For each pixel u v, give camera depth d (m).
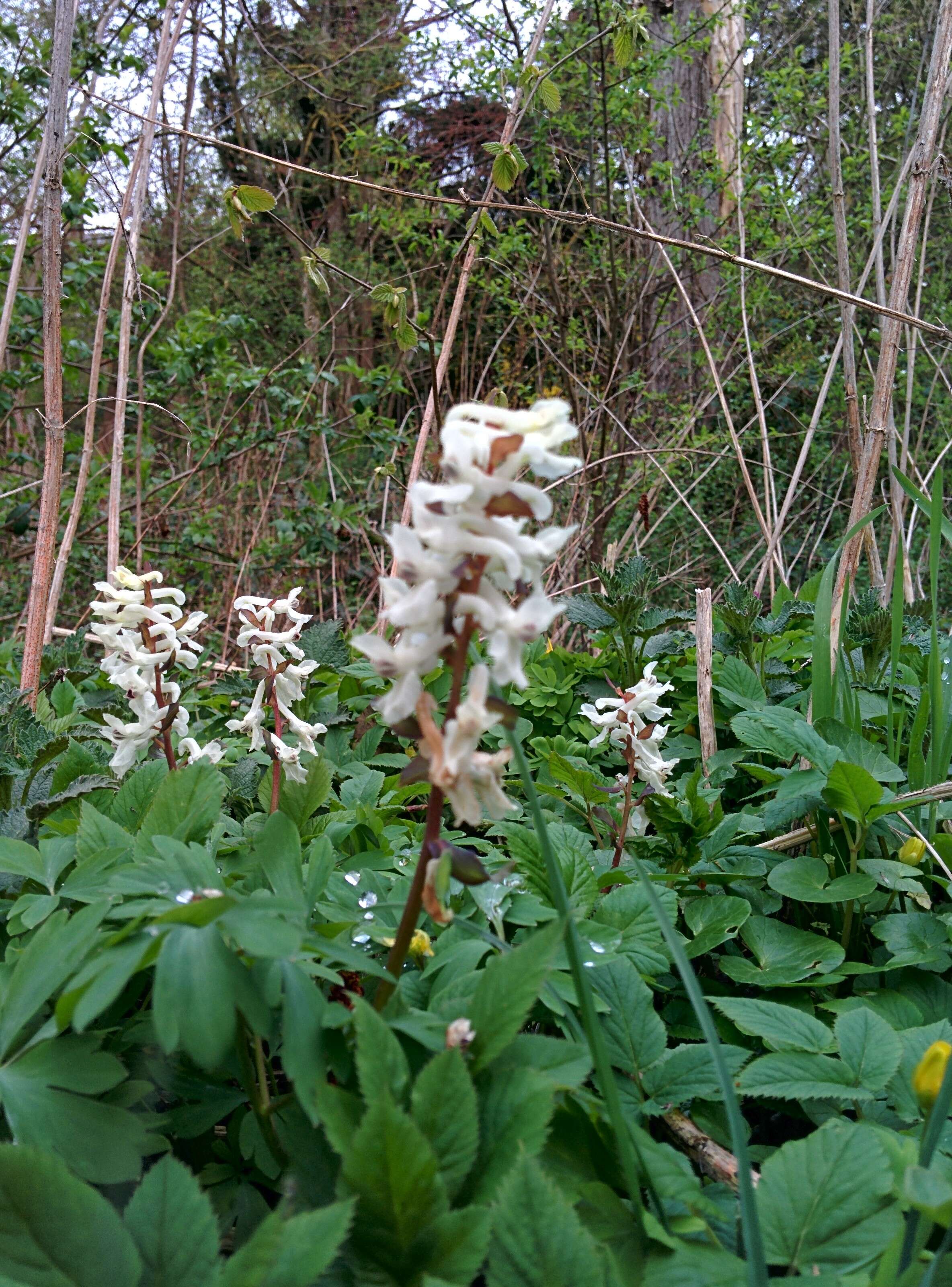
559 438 0.19
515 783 0.49
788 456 1.50
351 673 0.55
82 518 1.12
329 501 1.20
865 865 0.35
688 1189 0.20
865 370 1.33
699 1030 0.30
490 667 0.23
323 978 0.24
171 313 1.67
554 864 0.22
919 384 1.35
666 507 1.29
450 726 0.19
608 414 1.00
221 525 1.24
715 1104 0.27
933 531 0.42
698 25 1.21
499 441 0.19
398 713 0.20
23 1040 0.22
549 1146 0.22
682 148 1.36
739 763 0.45
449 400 1.23
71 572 1.11
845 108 1.52
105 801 0.36
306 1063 0.19
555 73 1.15
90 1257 0.17
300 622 0.38
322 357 1.73
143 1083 0.23
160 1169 0.18
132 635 0.35
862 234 1.38
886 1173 0.21
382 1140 0.18
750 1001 0.27
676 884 0.35
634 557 0.69
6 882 0.29
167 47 0.65
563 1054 0.21
